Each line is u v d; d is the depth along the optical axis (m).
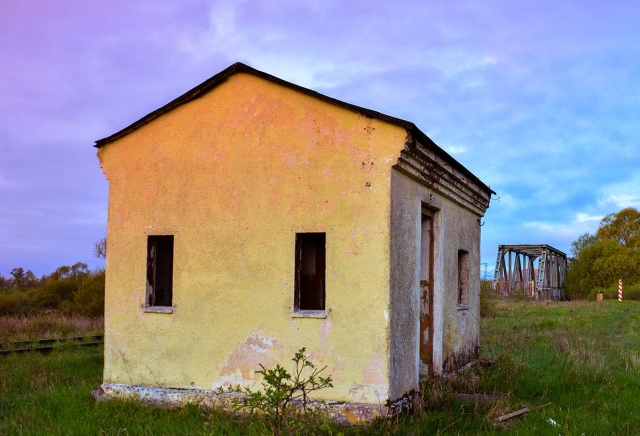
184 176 8.68
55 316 23.69
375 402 7.28
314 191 7.85
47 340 16.66
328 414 6.96
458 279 11.38
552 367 11.34
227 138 8.44
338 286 7.60
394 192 7.57
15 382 10.42
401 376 7.68
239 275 8.20
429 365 9.33
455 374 9.73
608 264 56.50
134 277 8.89
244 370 8.04
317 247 8.53
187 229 8.59
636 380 10.16
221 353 8.20
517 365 10.82
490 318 25.08
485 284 31.06
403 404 7.54
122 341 8.86
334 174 7.75
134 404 8.19
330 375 7.52
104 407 8.03
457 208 10.70
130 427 7.19
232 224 8.31
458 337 10.66
